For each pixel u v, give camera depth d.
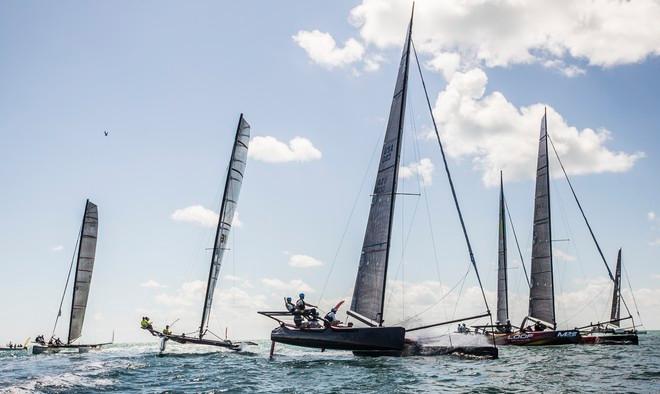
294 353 32.50
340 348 24.72
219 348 32.12
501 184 50.91
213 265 35.78
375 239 27.03
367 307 26.61
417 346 26.30
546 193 44.22
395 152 27.06
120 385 17.25
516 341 40.47
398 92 27.89
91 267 44.28
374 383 17.19
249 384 17.27
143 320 30.30
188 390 16.12
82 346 41.06
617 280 52.62
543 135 44.91
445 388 16.09
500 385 16.69
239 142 37.38
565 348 36.25
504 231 50.19
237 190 37.78
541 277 43.81
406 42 28.39
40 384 17.38
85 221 43.81
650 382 17.14
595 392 15.21
